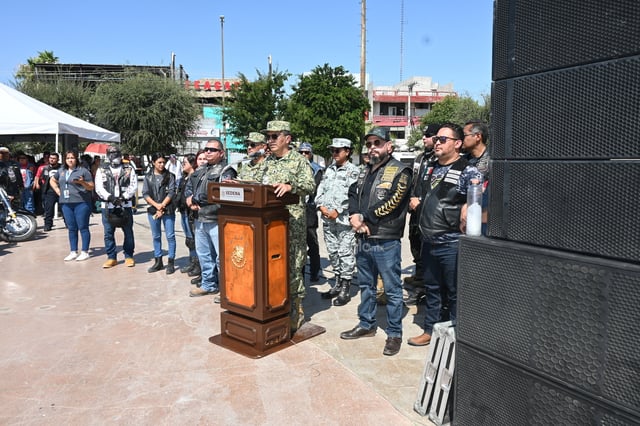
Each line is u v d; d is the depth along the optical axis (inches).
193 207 204.2
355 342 152.1
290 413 109.7
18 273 247.6
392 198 135.6
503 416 85.0
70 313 182.7
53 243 339.6
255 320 144.9
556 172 75.5
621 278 65.9
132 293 209.8
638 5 63.2
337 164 201.8
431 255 140.0
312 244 225.8
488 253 86.0
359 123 610.2
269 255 141.6
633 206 65.8
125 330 164.2
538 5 76.5
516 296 81.3
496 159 85.7
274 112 828.6
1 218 333.4
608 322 67.8
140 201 669.9
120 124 955.3
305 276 243.3
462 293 92.2
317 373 129.7
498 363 85.4
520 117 80.9
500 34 83.5
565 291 73.3
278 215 143.4
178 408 112.3
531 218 79.9
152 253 301.7
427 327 149.3
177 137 987.3
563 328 74.0
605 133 68.4
